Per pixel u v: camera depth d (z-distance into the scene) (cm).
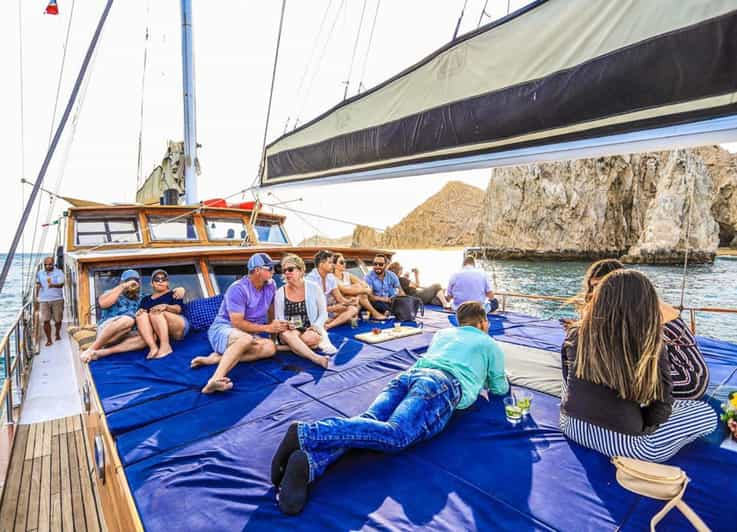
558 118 178
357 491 174
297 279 376
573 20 173
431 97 232
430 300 687
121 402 260
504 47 198
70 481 342
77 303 426
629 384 179
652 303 177
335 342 412
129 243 570
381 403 215
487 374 264
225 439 217
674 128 146
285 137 381
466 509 162
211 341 351
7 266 176
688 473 186
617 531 149
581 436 204
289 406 257
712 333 1800
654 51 150
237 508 163
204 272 477
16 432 418
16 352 509
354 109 288
